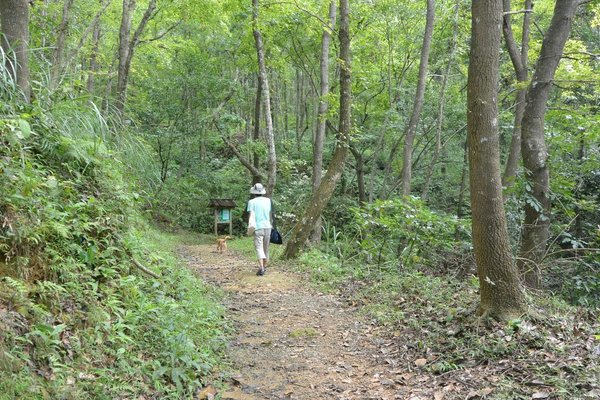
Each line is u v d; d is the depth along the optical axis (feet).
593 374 12.35
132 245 17.93
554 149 35.53
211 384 13.53
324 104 43.55
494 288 16.46
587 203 29.76
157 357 13.23
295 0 40.16
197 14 47.50
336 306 22.76
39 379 9.46
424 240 29.40
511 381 12.65
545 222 26.61
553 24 27.12
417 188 66.85
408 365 15.11
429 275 26.78
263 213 29.40
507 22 33.42
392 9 49.88
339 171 35.37
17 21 17.25
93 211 16.21
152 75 61.00
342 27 33.73
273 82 71.82
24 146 15.16
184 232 55.98
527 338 14.88
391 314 20.12
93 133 18.47
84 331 11.93
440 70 59.88
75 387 9.93
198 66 58.49
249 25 41.78
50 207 13.93
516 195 29.76
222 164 75.56
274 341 17.90
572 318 17.30
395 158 69.46
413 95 56.34
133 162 23.11
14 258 12.07
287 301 23.61
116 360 12.03
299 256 34.24
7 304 10.56
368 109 63.31
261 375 14.79
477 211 16.52
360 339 18.13
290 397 13.26
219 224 63.98
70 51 38.01
